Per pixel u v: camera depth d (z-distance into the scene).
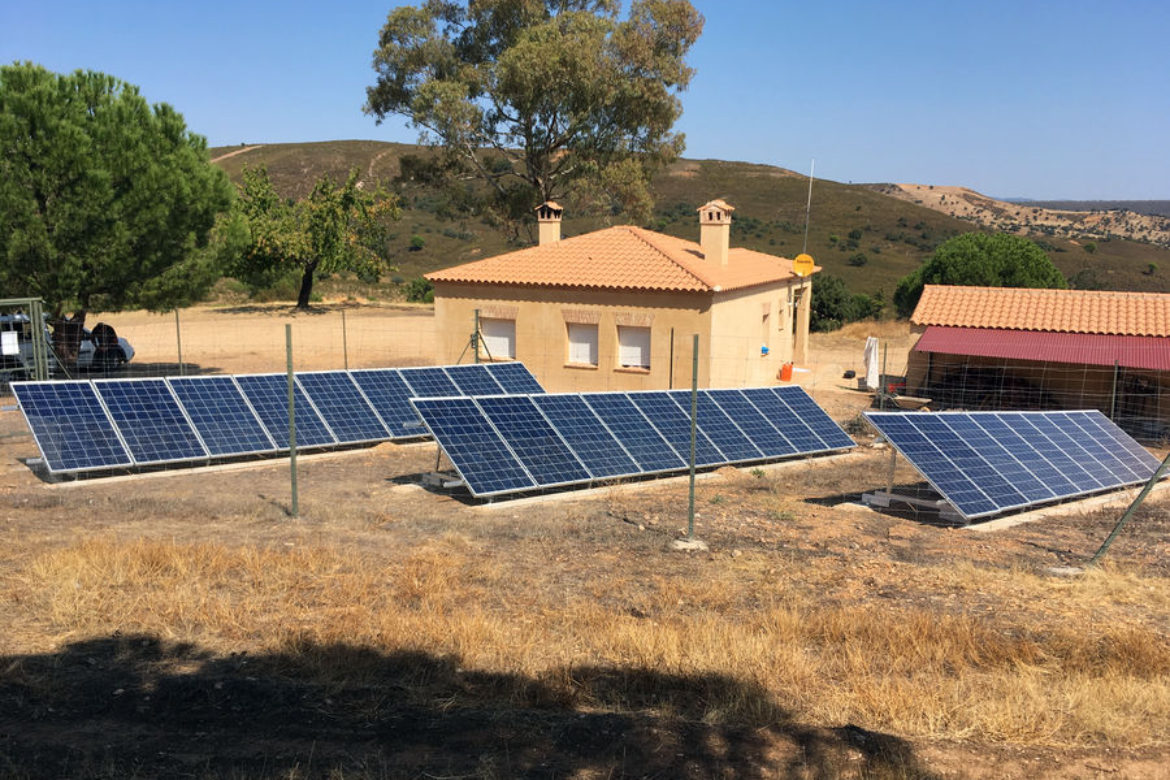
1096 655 9.18
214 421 19.48
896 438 16.73
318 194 52.62
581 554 13.21
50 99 24.69
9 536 13.07
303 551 12.52
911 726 7.37
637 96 47.16
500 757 6.59
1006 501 16.27
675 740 6.95
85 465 17.14
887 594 11.48
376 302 59.16
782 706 7.73
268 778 6.09
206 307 54.53
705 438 20.45
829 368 36.12
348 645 8.88
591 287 27.25
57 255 24.58
